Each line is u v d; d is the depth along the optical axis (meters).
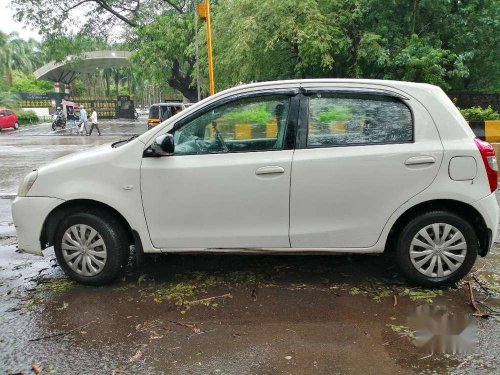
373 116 3.86
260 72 16.00
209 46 11.78
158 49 23.47
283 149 3.85
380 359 2.99
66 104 37.16
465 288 4.02
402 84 3.90
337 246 3.90
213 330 3.37
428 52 13.53
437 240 3.88
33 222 4.06
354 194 3.80
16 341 3.27
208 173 3.85
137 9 26.38
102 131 30.66
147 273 4.43
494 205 3.82
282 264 4.61
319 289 4.03
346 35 14.68
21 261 4.92
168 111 22.44
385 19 14.48
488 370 2.86
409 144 3.78
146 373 2.87
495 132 9.87
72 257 4.13
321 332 3.32
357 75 14.39
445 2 13.63
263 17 14.72
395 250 4.03
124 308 3.74
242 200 3.86
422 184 3.76
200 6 11.68
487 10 14.62
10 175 11.09
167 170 3.87
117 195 3.94
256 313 3.62
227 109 3.93
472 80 15.80
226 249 3.96
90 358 3.05
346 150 3.80
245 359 3.01
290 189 3.81
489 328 3.35
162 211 3.93
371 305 3.72
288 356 3.03
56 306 3.80
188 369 2.90
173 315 3.61
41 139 24.23
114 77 75.00
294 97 3.90
